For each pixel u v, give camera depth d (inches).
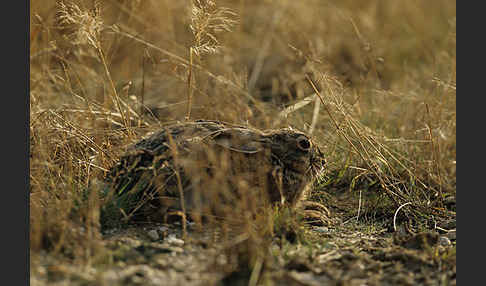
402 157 519.5
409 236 410.3
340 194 519.5
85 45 594.9
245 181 402.0
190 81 505.7
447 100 606.9
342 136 541.0
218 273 332.2
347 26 802.2
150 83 654.5
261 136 420.8
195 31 502.0
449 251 375.9
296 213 415.8
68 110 509.0
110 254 343.6
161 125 511.2
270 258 350.0
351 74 727.7
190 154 399.9
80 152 471.8
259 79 745.6
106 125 530.6
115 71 651.5
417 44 851.4
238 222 386.3
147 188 395.9
